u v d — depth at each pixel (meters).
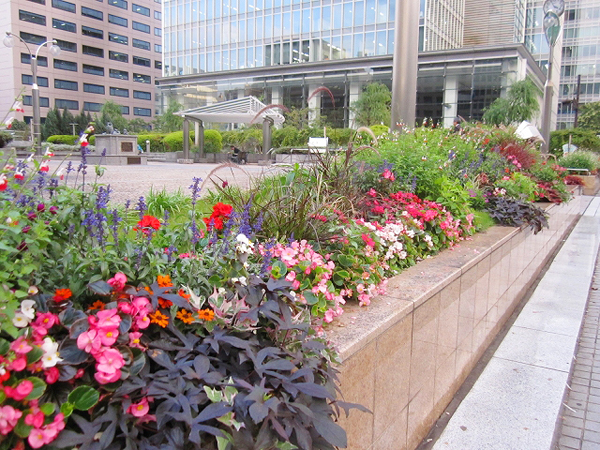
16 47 69.69
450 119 40.59
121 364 1.24
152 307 1.48
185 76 56.25
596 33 64.06
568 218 11.13
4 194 1.73
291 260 2.30
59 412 1.14
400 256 3.47
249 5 52.38
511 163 9.31
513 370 4.03
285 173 4.53
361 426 2.16
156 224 2.15
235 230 2.50
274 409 1.24
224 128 52.97
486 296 4.31
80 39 78.12
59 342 1.29
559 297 6.17
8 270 1.39
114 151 24.22
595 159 23.97
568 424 3.29
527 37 52.69
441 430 3.13
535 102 36.16
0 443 1.09
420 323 2.79
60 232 1.83
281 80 49.44
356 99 45.06
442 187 5.19
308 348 1.69
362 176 4.79
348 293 2.56
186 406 1.22
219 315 1.65
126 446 1.16
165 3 58.31
